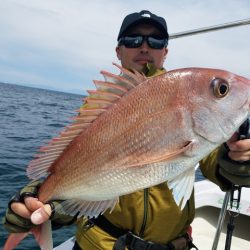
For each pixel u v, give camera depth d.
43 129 5.50
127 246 0.72
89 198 0.54
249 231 1.17
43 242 0.56
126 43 0.86
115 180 0.53
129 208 0.71
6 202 1.83
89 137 0.54
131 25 0.84
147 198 0.70
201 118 0.51
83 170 0.54
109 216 0.73
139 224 0.71
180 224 0.73
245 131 0.55
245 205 1.16
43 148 0.55
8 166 2.65
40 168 0.55
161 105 0.52
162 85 0.52
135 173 0.52
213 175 0.70
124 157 0.52
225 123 0.51
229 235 0.74
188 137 0.50
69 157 0.55
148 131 0.51
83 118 0.55
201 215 1.25
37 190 0.58
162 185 0.71
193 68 0.53
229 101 0.51
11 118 6.68
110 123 0.53
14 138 4.22
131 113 0.53
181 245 0.74
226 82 0.51
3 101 12.56
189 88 0.51
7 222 0.57
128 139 0.52
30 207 0.55
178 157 0.50
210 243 1.09
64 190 0.55
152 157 0.51
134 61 0.86
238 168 0.58
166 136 0.51
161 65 0.88
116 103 0.54
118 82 0.54
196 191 1.30
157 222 0.71
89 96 0.54
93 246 0.74
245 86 0.52
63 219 0.69
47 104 16.03
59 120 7.61
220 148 0.61
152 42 0.84
